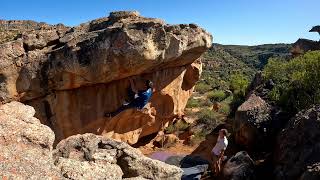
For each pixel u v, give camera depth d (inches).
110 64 675.4
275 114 655.1
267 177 540.7
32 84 702.5
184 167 653.3
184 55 815.1
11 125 342.6
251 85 970.1
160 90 810.2
